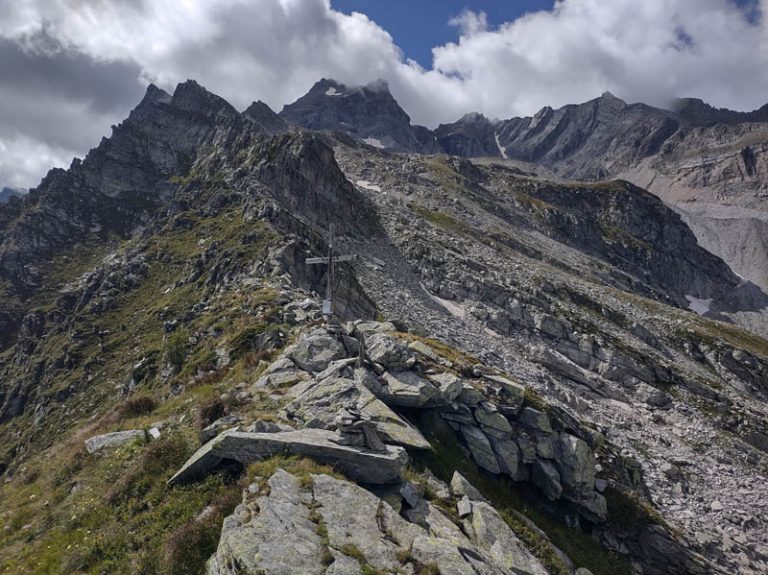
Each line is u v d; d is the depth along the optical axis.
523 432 30.77
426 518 17.73
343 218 111.94
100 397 69.44
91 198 178.62
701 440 67.25
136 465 20.38
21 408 85.06
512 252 154.00
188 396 29.27
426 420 27.17
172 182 180.12
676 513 43.66
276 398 24.66
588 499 30.62
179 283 85.06
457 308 92.56
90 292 101.31
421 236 120.94
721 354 114.62
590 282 155.88
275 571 12.61
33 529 19.38
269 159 112.94
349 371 26.78
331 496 16.23
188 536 15.80
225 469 18.84
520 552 18.36
